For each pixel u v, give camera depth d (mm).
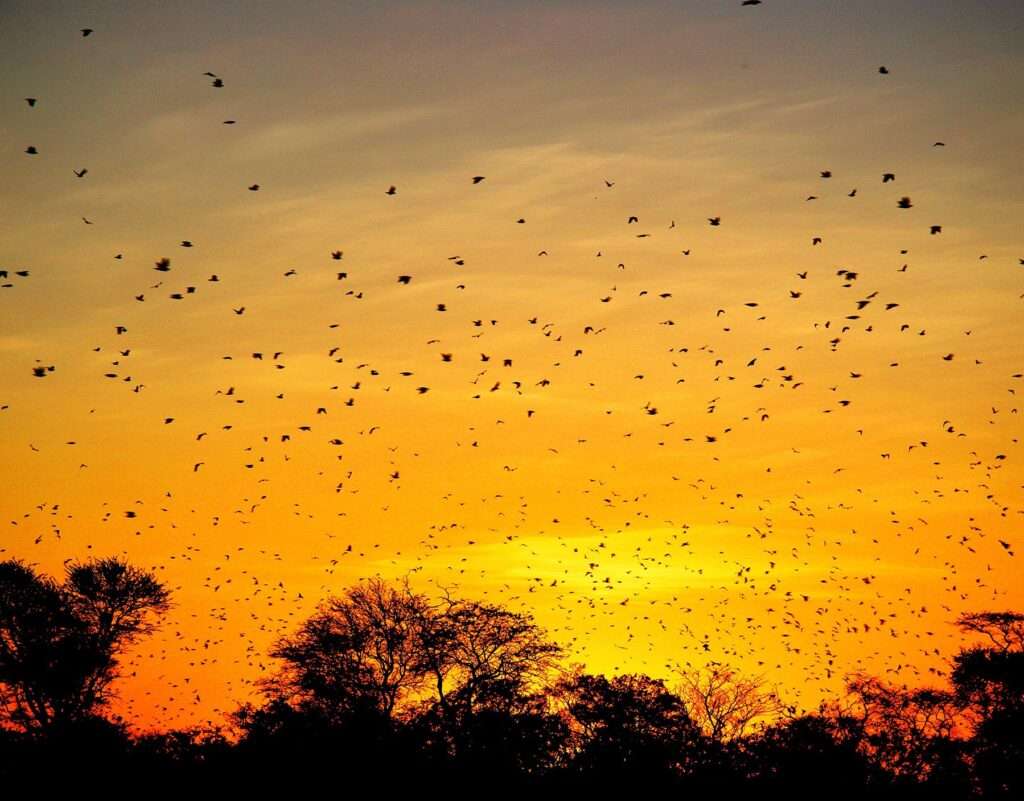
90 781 47375
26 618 51812
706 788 52156
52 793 47188
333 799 47094
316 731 48875
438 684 52969
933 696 52688
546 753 50906
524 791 50312
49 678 50812
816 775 50812
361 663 52375
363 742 48375
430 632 52469
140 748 48625
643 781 51906
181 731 49344
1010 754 50531
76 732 48938
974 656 52750
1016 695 51688
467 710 51125
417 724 49812
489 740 49688
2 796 46750
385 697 51531
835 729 52281
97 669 52000
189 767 48125
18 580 52656
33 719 50906
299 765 47594
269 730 49031
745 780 52438
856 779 50500
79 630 52781
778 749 52250
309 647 52188
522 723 50594
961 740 51125
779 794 51375
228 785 47156
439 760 48938
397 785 47594
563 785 51344
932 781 50219
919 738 51344
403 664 52719
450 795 48031
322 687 51156
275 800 47031
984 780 50344
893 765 51062
